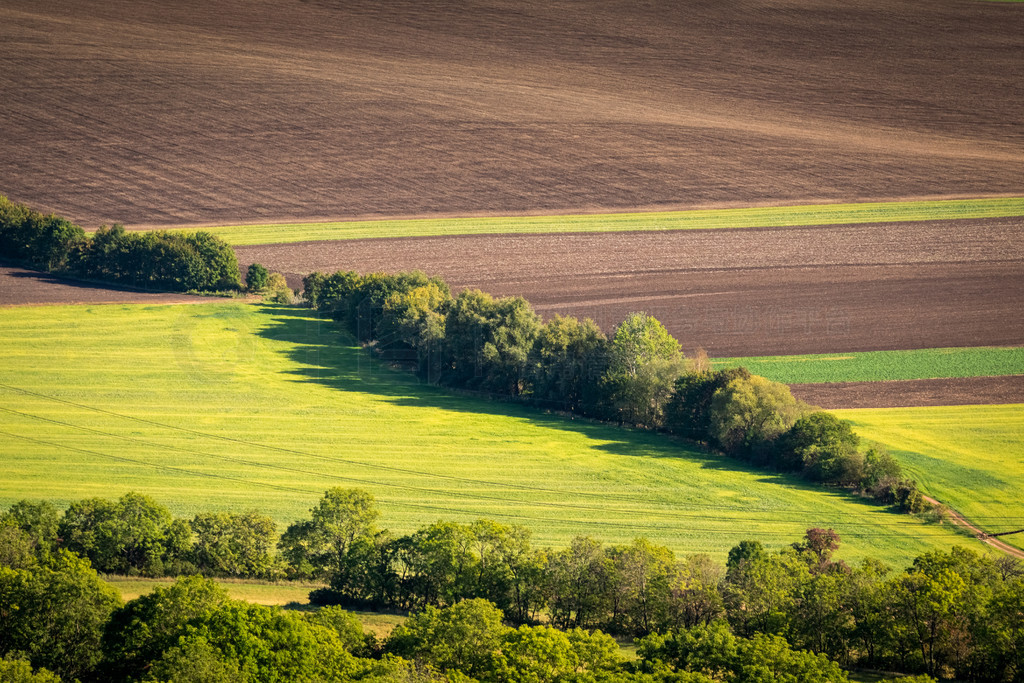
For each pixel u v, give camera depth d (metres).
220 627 170.25
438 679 166.38
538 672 170.12
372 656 182.25
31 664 173.62
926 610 190.12
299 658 164.50
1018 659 183.25
